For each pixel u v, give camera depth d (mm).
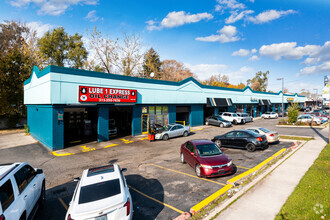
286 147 13508
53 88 13867
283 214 5297
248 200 6219
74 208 4434
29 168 6043
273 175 8195
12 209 4258
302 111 56719
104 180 5312
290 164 9477
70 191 7828
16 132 25203
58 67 14125
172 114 23625
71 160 12016
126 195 4926
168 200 6695
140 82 19734
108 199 4684
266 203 5969
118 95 17594
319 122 24031
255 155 11812
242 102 36531
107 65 34906
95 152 13852
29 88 21484
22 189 5031
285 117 40500
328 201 5734
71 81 14789
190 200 6629
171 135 18406
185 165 10508
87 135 20391
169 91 22859
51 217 6000
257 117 41281
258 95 41812
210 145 9602
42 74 15453
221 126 25719
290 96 57219
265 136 13047
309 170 8422
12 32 37781
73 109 21641
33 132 20188
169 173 9336
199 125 27500
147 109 20891
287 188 6895
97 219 4281
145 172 9586
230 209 5762
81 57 43625
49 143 14773
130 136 19703
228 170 8273
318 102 79062
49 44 41406
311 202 5766
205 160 8469
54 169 10461
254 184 7410
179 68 68688
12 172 4949
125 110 23625
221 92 31438
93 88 15852
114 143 16562
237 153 12531
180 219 5469
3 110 27328
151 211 6031
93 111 22609
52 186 8352
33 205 5555
